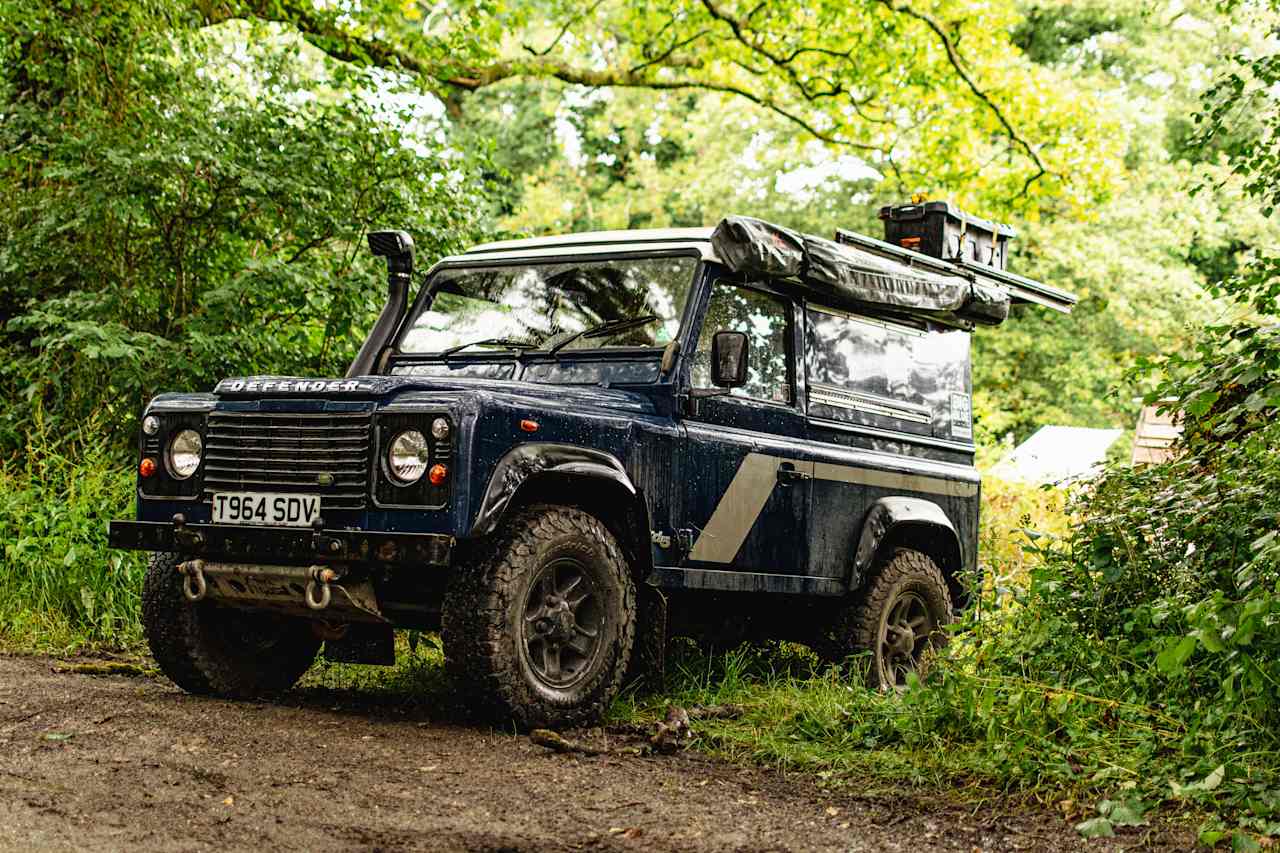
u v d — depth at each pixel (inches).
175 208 382.6
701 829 152.9
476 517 189.6
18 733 187.8
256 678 230.5
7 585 300.4
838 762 185.6
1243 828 147.4
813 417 260.1
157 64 406.3
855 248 271.9
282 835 144.3
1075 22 1223.5
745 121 1213.7
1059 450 657.0
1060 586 221.6
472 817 153.2
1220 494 207.6
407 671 256.2
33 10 386.0
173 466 213.3
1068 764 171.9
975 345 1115.3
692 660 256.1
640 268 242.7
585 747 190.4
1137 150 1110.4
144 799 155.4
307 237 391.5
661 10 721.6
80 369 366.9
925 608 281.4
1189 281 1051.3
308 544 196.5
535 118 1300.4
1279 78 270.1
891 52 740.0
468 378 226.5
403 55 525.7
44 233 371.2
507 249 261.3
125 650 282.4
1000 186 791.1
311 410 201.3
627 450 216.1
